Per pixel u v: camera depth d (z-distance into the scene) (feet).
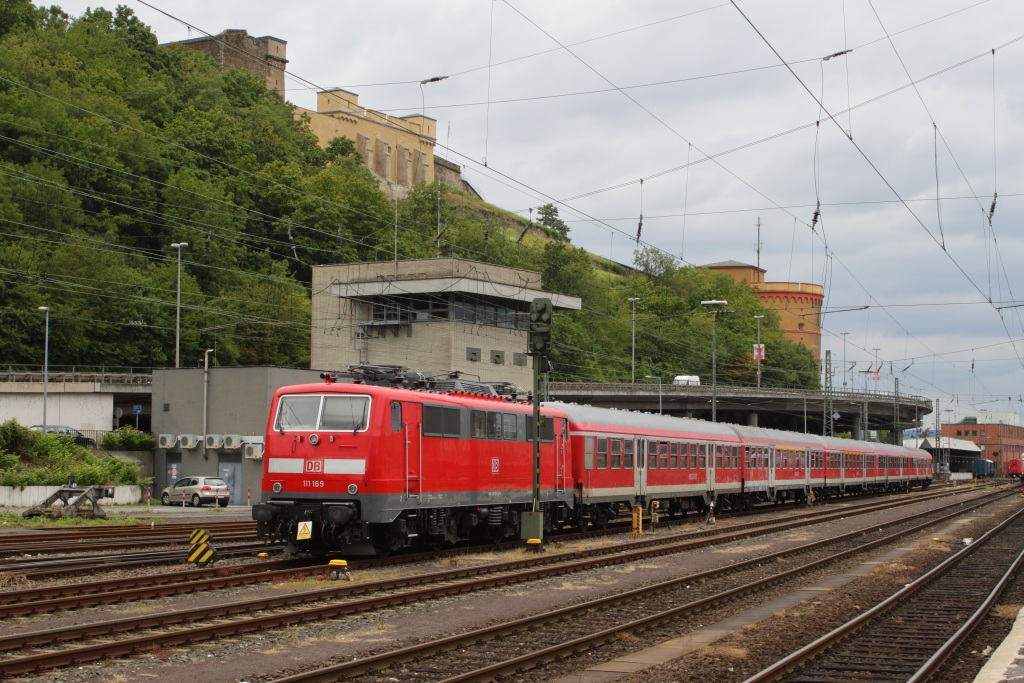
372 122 579.48
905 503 218.38
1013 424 594.65
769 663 47.98
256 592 65.46
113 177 322.34
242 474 187.01
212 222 336.70
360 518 79.87
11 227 275.18
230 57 572.92
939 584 81.51
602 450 122.83
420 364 247.09
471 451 93.91
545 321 96.12
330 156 520.01
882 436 484.33
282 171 400.26
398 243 375.86
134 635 50.19
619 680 44.04
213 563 77.15
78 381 235.81
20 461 163.32
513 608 63.41
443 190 447.01
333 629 54.44
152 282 290.97
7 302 256.73
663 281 515.09
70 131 321.52
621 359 392.27
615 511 130.21
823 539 117.91
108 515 132.67
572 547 103.45
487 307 256.11
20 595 58.29
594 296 419.54
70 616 55.06
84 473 163.73
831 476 227.61
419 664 46.47
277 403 83.51
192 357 294.66
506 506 102.37
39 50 395.96
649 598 69.51
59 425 221.25
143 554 83.92
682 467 147.95
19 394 220.84
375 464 80.07
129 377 238.89
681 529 135.13
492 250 399.24
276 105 540.93
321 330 259.19
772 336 513.86
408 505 83.51
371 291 249.14
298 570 73.56
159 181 344.69
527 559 86.84
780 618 61.67
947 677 46.80
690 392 331.77
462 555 91.91
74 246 276.21
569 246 429.38
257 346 305.32
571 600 67.51
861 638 55.72
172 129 398.21
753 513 178.19
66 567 72.49
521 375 264.72
